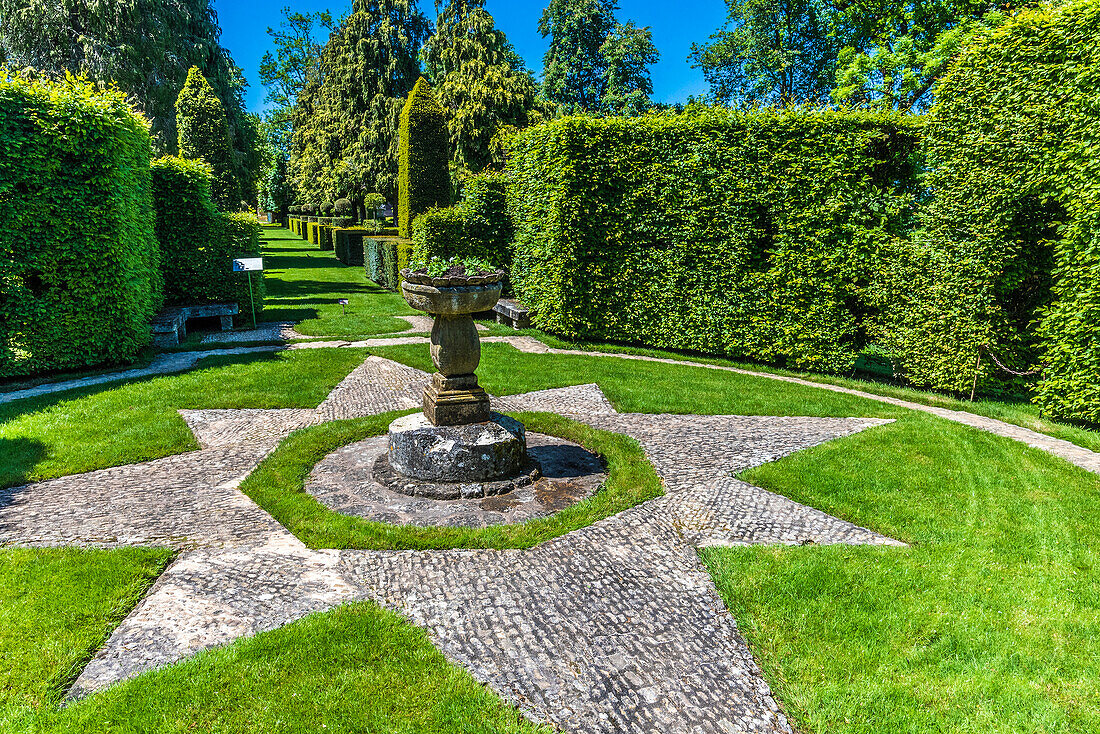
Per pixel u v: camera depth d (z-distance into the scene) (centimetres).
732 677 309
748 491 525
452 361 546
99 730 265
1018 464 589
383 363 962
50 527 444
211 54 2927
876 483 543
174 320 1132
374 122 3256
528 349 1116
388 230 2819
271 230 5019
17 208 827
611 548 432
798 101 2720
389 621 343
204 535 439
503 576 395
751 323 1045
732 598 375
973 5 1738
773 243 1024
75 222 864
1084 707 288
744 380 923
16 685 288
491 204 1524
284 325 1325
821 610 361
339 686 294
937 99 838
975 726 276
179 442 620
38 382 846
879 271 928
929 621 351
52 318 870
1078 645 332
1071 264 709
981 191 791
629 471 562
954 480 551
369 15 3344
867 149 946
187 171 1277
